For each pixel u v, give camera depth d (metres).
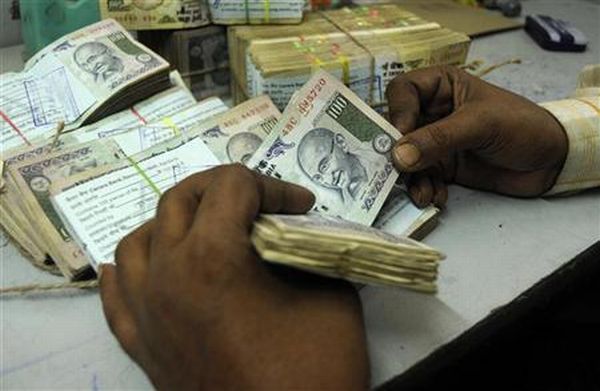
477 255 0.56
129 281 0.38
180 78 0.74
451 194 0.65
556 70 0.95
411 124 0.62
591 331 0.89
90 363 0.44
